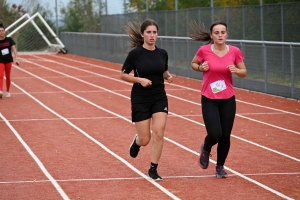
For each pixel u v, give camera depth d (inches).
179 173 426.3
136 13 1457.9
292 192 370.3
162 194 369.4
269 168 439.2
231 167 443.5
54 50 1974.7
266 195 363.9
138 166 448.8
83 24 2014.0
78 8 2031.3
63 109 770.8
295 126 632.4
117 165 453.4
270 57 881.5
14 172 434.3
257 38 1002.7
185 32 1213.1
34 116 713.6
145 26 394.0
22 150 516.7
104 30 1721.2
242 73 396.8
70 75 1261.1
